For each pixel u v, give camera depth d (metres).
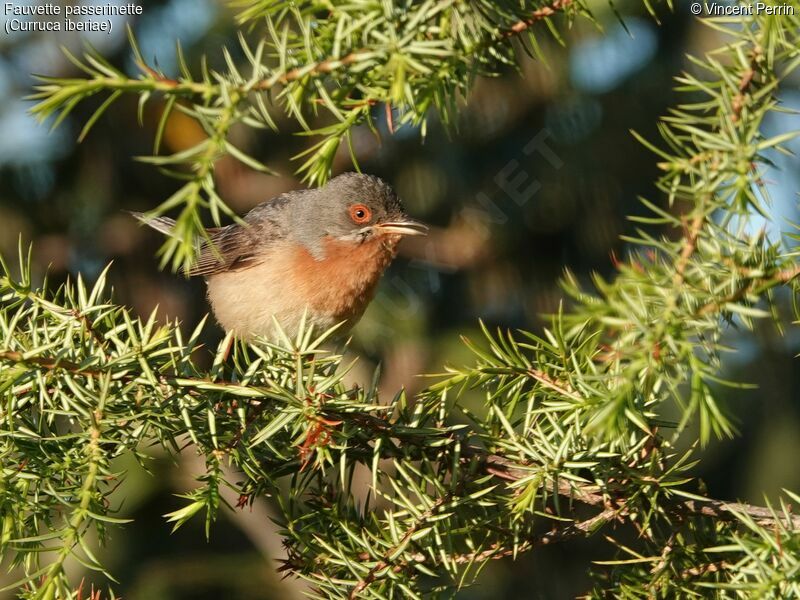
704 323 4.62
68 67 15.17
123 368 5.99
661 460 6.23
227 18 14.30
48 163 15.65
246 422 6.38
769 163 4.69
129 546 14.35
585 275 15.55
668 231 14.85
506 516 6.21
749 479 15.52
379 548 6.14
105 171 15.76
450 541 6.16
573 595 14.38
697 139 4.82
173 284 16.23
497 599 14.45
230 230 11.88
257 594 14.50
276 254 11.46
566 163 15.09
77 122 15.52
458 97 14.65
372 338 15.16
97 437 5.61
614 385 5.27
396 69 4.85
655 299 4.64
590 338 6.06
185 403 6.07
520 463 6.36
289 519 6.30
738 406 15.64
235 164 15.20
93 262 15.88
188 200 4.39
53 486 5.84
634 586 6.02
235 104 4.64
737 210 4.57
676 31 14.41
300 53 5.07
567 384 6.10
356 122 5.44
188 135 15.70
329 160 5.32
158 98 15.33
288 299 11.45
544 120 15.12
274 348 6.40
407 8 5.16
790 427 15.38
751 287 4.73
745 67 4.96
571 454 5.98
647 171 14.91
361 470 13.71
